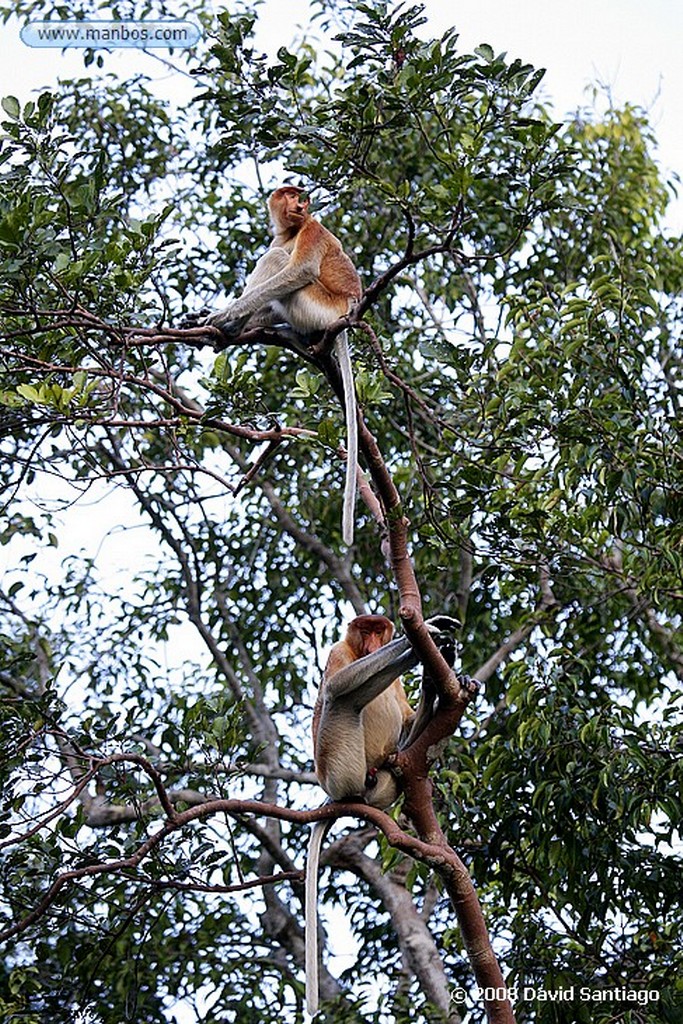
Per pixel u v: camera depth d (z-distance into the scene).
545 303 11.71
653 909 10.25
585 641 13.34
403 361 14.90
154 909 12.83
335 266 10.77
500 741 11.05
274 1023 12.45
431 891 14.97
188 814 7.70
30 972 10.09
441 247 8.04
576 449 10.55
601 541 11.23
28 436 9.48
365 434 8.09
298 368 15.60
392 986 13.76
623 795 10.08
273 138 8.84
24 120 8.32
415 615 7.70
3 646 14.08
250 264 16.30
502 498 10.05
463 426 10.32
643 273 13.94
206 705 8.69
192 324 10.32
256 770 15.36
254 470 8.72
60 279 7.88
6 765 8.44
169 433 8.66
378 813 7.95
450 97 8.43
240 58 8.95
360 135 8.70
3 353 7.84
